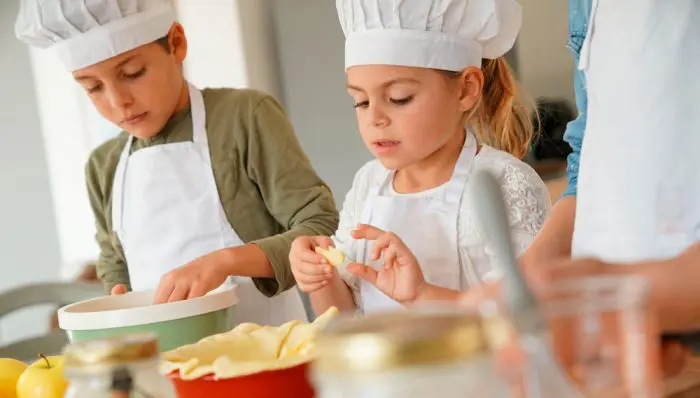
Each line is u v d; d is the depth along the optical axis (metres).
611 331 0.48
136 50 1.46
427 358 0.39
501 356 0.44
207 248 1.52
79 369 0.57
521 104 1.43
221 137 1.54
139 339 0.60
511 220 1.21
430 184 1.30
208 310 1.08
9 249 3.15
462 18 1.20
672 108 0.88
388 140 1.21
